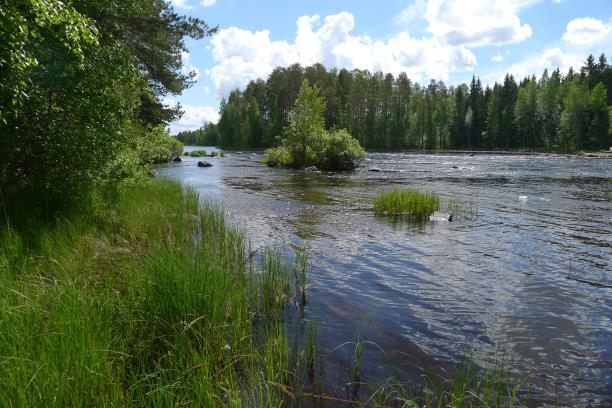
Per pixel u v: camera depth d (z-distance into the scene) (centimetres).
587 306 620
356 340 507
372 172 3212
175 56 2175
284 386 389
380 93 9244
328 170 3425
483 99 9744
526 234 1085
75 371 336
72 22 600
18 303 435
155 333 452
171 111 3008
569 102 7519
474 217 1327
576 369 450
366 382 417
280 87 9100
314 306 608
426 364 457
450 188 2114
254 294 598
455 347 496
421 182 2434
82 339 363
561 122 7612
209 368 402
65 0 847
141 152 1609
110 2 1048
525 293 672
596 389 413
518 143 8806
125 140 1080
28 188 904
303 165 3694
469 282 722
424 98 9875
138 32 1950
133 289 525
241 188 2152
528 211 1430
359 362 447
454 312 597
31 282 501
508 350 491
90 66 869
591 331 540
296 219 1291
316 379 419
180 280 499
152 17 1920
